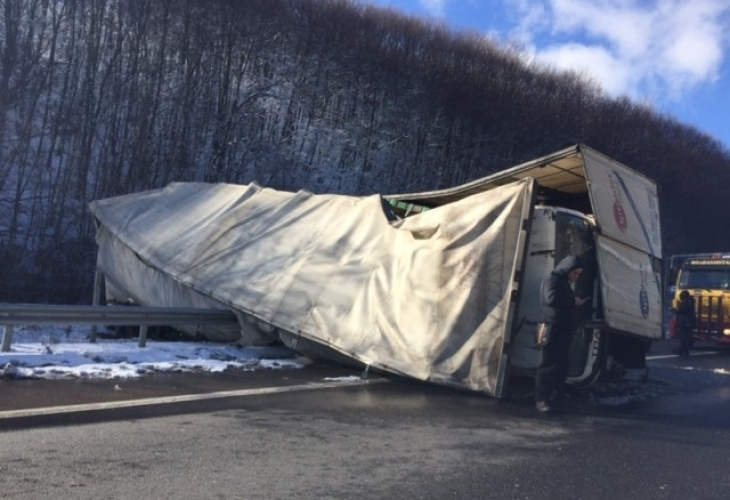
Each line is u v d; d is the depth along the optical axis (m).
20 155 23.42
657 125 46.00
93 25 28.25
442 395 7.73
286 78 32.94
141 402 6.46
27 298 19.45
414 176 33.56
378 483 4.50
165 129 27.27
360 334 8.70
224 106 29.41
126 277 12.91
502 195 8.00
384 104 35.16
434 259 8.23
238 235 11.38
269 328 9.77
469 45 39.97
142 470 4.52
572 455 5.48
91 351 8.76
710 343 21.25
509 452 5.46
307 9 34.94
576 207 10.18
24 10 25.98
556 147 39.38
